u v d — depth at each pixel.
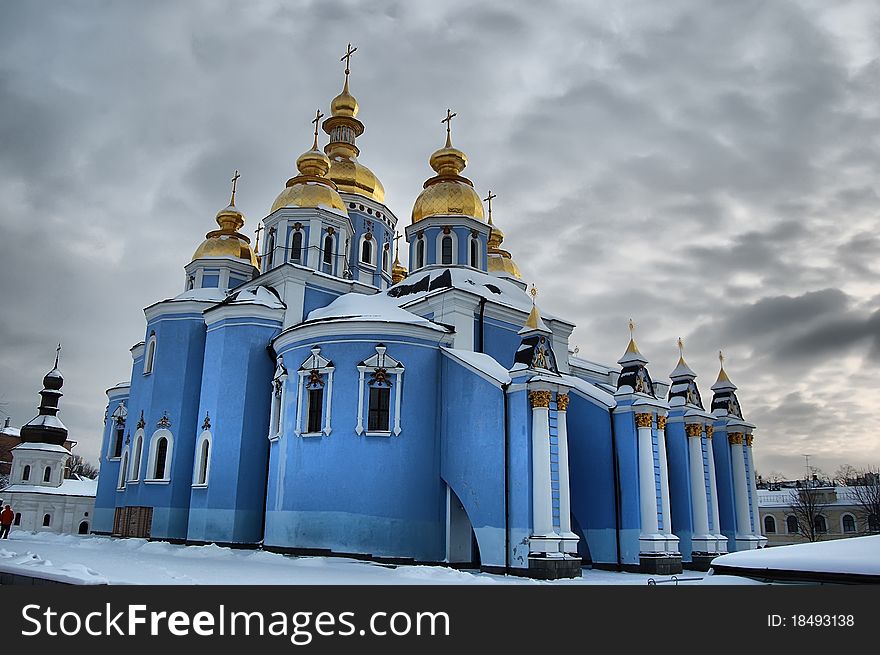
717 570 11.78
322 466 26.16
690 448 29.77
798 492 70.81
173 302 35.53
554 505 22.20
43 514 57.81
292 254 36.88
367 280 44.41
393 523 24.94
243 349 32.03
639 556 25.06
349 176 45.97
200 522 30.44
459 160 39.91
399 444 25.77
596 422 27.31
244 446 30.62
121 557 23.20
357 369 26.61
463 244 37.66
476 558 26.22
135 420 36.50
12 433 81.25
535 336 24.22
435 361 27.36
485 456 24.27
